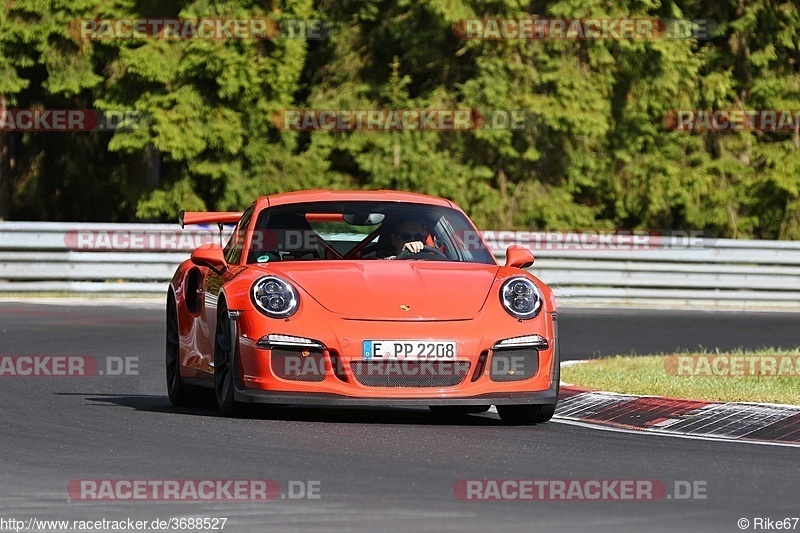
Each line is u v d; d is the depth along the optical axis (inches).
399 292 1053.8
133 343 1791.3
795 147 3791.8
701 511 716.7
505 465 853.8
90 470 823.1
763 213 3747.5
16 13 3198.8
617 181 3646.7
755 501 746.2
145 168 3376.0
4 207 3683.6
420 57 3427.7
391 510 704.4
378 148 3388.3
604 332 2086.6
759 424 1065.5
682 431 1055.6
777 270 2731.3
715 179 3737.7
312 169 3351.4
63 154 3853.3
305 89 3607.3
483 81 3312.0
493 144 3336.6
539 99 3314.5
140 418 1084.5
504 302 1059.9
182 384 1242.6
